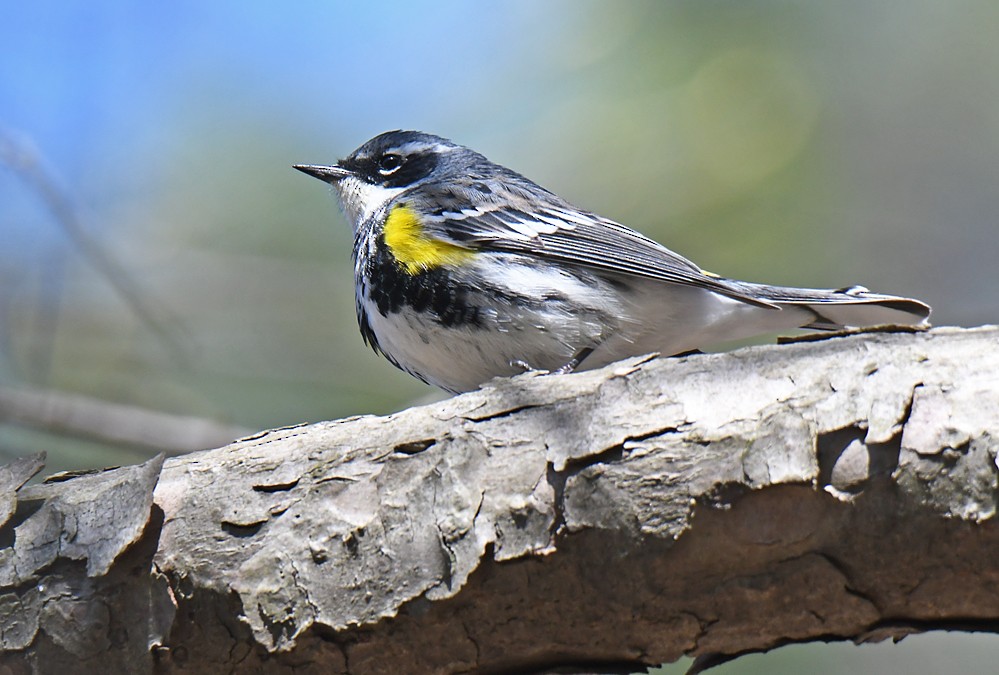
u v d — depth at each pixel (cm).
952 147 1675
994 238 1675
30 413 1256
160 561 606
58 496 630
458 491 596
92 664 603
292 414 1518
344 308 1573
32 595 605
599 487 580
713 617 582
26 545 612
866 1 1653
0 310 1519
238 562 604
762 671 1289
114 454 1434
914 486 549
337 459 622
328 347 1562
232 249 1614
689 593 578
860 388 573
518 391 621
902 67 1662
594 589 582
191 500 621
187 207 1630
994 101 1669
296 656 600
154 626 601
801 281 1477
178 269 1583
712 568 573
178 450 1276
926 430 553
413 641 596
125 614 604
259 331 1564
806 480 557
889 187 1672
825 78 1600
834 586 568
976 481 543
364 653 599
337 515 606
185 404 1526
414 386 1519
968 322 1659
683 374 607
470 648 598
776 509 564
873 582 564
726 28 1541
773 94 1523
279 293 1580
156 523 615
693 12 1543
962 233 1689
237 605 599
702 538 570
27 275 1544
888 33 1652
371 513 602
